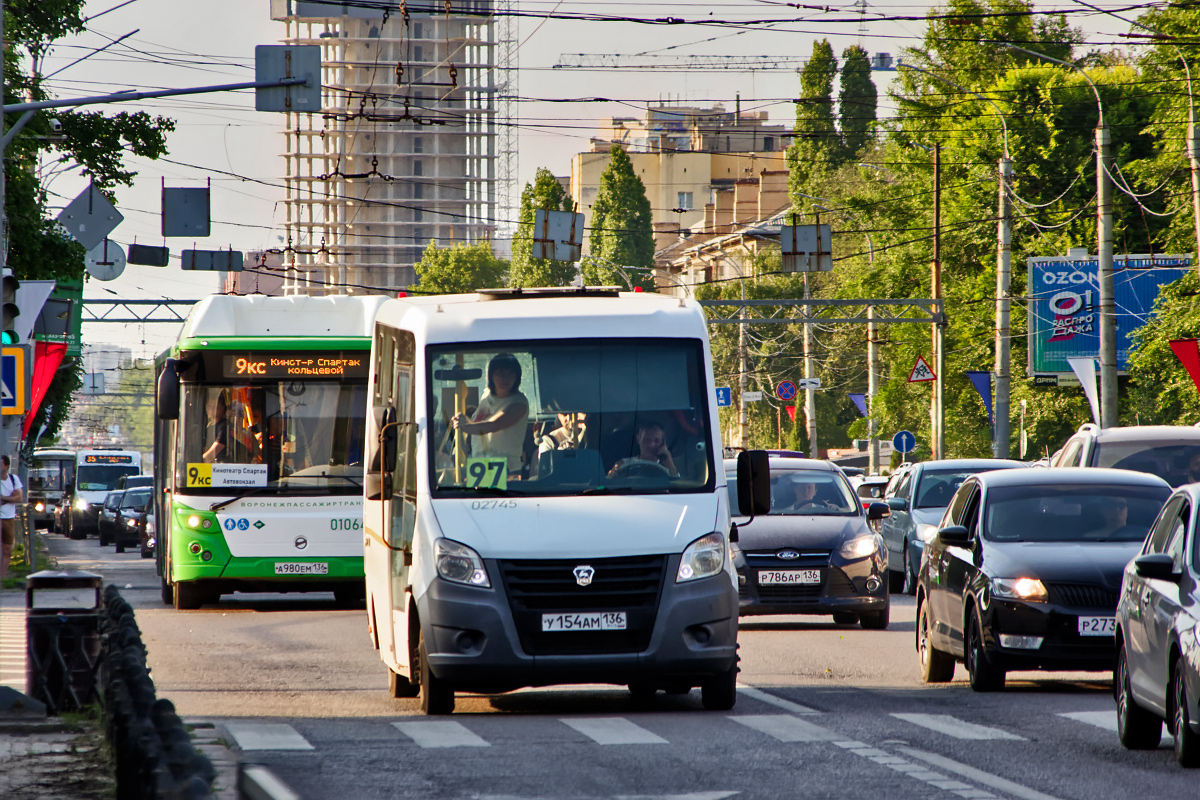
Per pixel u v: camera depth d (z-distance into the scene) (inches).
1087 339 5994.1
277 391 2444.6
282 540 2436.0
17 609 2518.5
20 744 1111.0
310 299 2471.7
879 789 957.2
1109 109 6717.5
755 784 976.3
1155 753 1106.7
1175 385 4776.1
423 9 3843.5
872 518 2233.0
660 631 1272.1
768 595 2113.7
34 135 4033.0
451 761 1071.0
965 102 7396.7
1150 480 1609.3
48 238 3976.4
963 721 1272.1
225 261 5098.4
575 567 1269.7
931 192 7288.4
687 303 1406.3
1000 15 3590.1
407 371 1396.4
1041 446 6402.6
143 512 4960.6
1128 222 6697.8
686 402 1348.4
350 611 2571.4
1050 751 1114.7
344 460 2453.2
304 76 2507.4
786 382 7824.8
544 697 1476.4
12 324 2094.0
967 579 1501.0
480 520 1289.4
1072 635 1422.2
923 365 5206.7
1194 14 4699.8
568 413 1336.1
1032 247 6619.1
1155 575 1078.4
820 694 1467.8
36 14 4252.0
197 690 1526.8
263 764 1053.8
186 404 2436.0
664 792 949.8
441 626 1270.9
